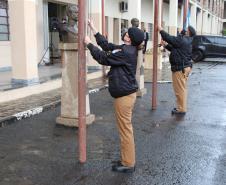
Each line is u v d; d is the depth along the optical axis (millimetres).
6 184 4469
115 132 6750
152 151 5812
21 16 10320
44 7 16297
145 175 4852
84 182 4574
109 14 21328
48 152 5621
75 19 6977
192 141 6395
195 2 34375
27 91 9844
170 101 9867
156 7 8227
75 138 6344
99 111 8414
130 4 17750
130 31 4734
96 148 5852
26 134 6516
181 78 8211
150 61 18031
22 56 10508
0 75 12523
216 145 6215
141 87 10516
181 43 7965
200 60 25234
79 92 5039
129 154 4902
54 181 4578
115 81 4691
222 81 14539
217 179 4801
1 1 13945
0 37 14031
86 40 4859
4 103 8398
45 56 16375
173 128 7195
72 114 7043
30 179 4625
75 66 6902
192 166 5227
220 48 24547
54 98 9141
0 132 6598
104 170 4969
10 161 5219
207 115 8398
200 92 11727
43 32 16250
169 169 5086
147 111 8625
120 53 4625
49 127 6977
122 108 4770
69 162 5227
